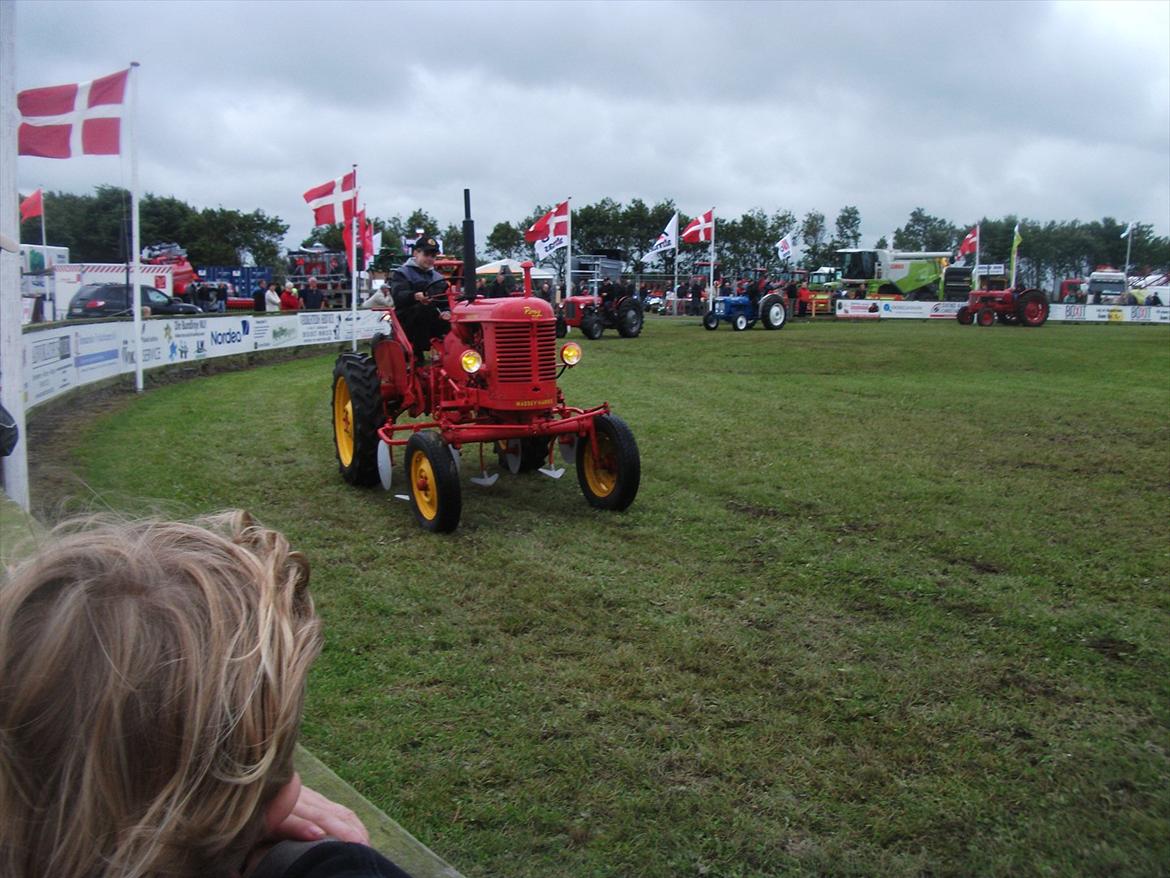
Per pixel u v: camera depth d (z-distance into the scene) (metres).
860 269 40.84
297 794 0.87
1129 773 2.80
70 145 8.21
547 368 5.69
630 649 3.68
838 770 2.81
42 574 0.74
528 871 2.33
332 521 5.61
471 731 3.02
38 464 7.04
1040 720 3.13
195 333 14.20
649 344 19.83
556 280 26.97
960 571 4.67
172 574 0.75
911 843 2.46
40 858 0.69
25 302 19.38
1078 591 4.38
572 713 3.14
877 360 16.02
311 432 8.73
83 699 0.67
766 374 13.77
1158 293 43.56
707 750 2.91
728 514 5.76
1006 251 73.50
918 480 6.66
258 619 0.74
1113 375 13.75
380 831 1.59
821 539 5.22
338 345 19.20
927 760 2.88
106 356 11.56
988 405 10.42
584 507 5.96
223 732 0.69
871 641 3.78
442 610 4.11
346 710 3.14
